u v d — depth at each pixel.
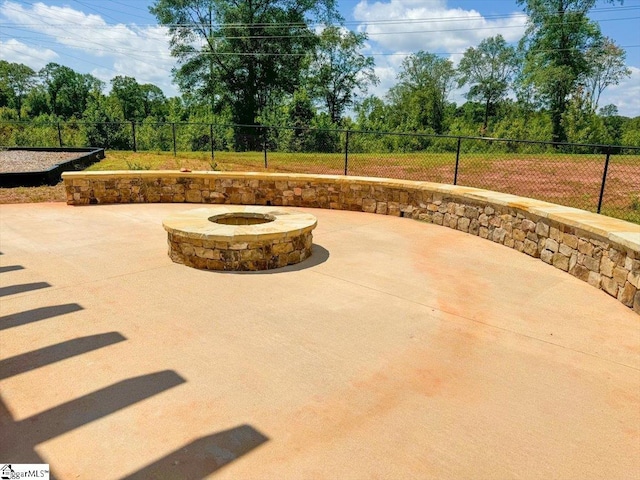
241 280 3.96
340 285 3.88
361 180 7.41
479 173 10.86
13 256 4.50
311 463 1.72
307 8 31.05
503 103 43.44
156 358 2.52
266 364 2.48
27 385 2.20
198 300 3.44
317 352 2.64
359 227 6.32
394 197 7.19
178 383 2.26
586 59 32.22
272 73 30.62
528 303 3.52
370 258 4.76
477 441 1.88
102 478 1.61
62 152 14.58
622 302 3.53
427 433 1.92
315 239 5.58
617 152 13.45
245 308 3.30
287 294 3.63
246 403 2.11
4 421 1.92
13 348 2.58
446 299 3.58
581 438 1.92
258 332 2.90
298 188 7.86
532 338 2.90
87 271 4.07
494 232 5.57
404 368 2.48
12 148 15.02
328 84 38.78
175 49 30.52
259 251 4.23
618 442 1.90
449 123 43.34
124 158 13.10
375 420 2.00
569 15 30.89
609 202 7.17
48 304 3.27
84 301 3.35
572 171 11.16
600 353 2.71
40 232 5.58
